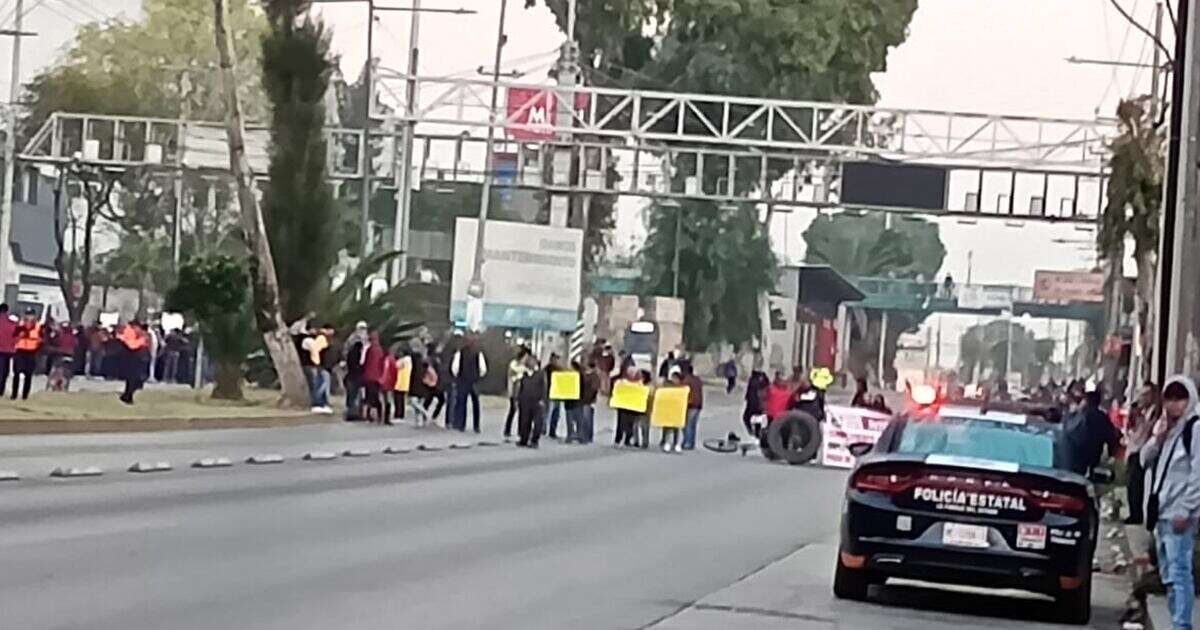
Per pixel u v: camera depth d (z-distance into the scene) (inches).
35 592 604.7
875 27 2972.4
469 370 1968.5
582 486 1314.0
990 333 7431.1
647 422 2005.4
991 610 765.3
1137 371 1982.0
